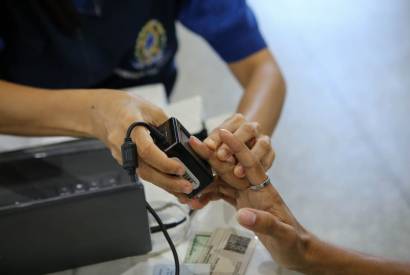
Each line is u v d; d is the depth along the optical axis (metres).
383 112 1.88
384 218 1.48
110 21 0.95
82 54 0.96
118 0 0.94
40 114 0.71
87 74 0.98
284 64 2.22
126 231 0.61
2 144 0.90
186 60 2.39
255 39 1.01
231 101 2.08
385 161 1.68
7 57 0.95
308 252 0.60
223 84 2.19
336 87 2.04
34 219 0.57
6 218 0.56
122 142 0.58
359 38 2.31
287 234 0.55
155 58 1.07
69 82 0.98
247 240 0.66
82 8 0.92
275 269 0.61
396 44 2.23
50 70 0.96
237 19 0.99
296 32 2.43
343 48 2.27
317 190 1.61
